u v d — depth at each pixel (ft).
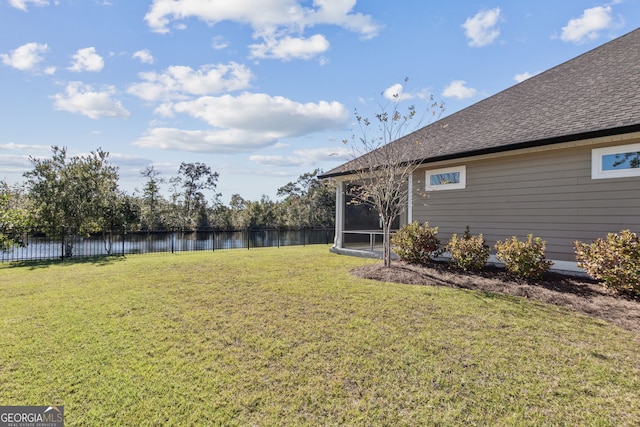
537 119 24.49
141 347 11.68
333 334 12.78
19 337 12.50
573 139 19.83
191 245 49.60
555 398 8.75
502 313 15.12
